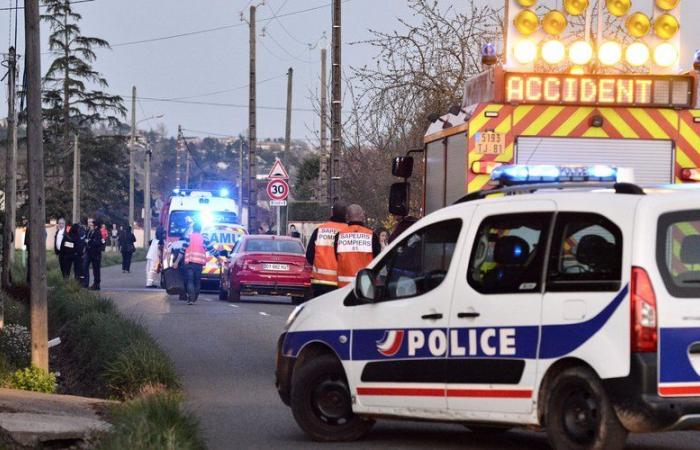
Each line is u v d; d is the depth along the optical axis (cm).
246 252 4384
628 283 1240
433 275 1445
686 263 1245
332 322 1540
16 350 2339
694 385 1227
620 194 1282
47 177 12419
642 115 1756
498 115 1741
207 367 2400
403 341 1455
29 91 2188
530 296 1328
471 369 1379
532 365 1319
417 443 1541
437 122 1986
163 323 3381
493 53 1803
